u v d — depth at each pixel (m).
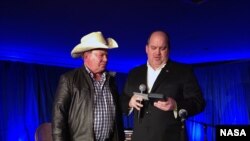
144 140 2.00
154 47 2.00
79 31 4.90
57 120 1.89
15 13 3.94
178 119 2.00
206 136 7.95
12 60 7.11
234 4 3.72
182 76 2.03
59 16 4.08
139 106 1.89
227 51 7.02
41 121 7.50
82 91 1.98
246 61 8.02
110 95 2.09
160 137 1.96
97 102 2.00
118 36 5.30
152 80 2.09
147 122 2.00
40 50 6.59
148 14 4.05
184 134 2.00
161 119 1.97
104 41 1.99
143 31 4.96
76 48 2.00
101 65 1.99
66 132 1.93
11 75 7.02
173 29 4.88
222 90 8.37
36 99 7.43
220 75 8.45
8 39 5.48
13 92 7.01
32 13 3.94
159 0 3.52
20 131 7.05
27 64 7.40
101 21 4.34
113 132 2.08
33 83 7.43
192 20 4.40
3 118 6.79
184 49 6.69
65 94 1.95
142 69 2.17
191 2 3.62
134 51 6.82
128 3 3.60
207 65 8.90
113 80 2.19
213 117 8.47
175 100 1.95
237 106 8.04
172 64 2.09
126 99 2.16
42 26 4.59
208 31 5.08
